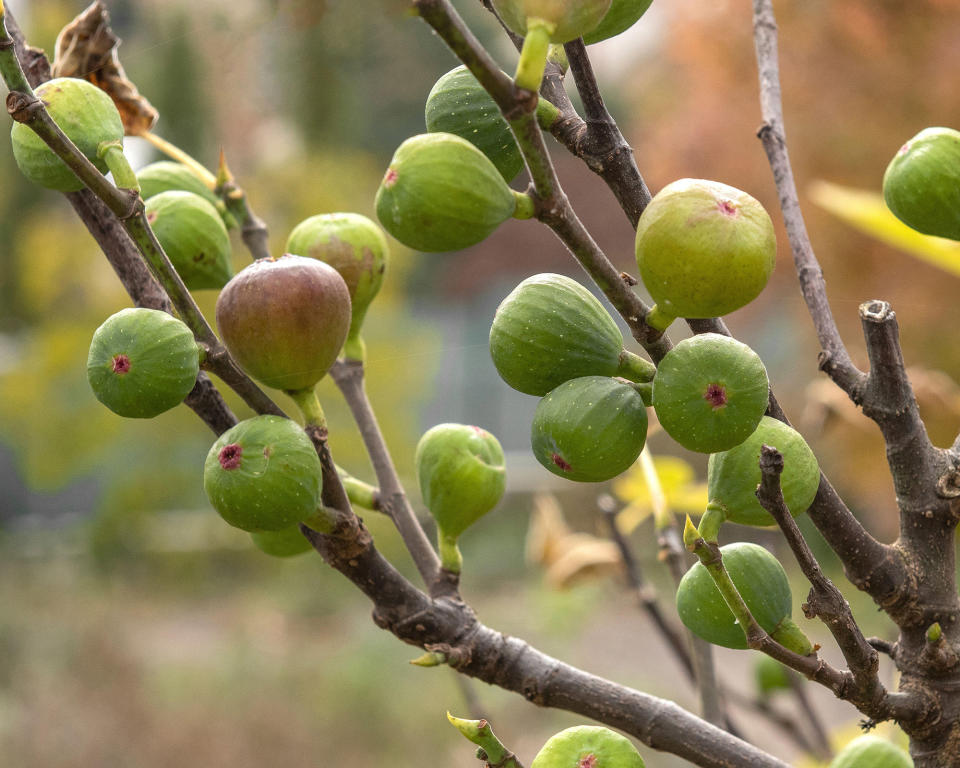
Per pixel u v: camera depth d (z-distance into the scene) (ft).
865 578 3.47
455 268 39.81
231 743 17.85
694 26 17.89
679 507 4.50
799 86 17.01
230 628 24.36
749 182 17.61
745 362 3.31
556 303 3.42
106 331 3.42
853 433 14.57
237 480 3.39
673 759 12.10
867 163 16.80
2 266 31.35
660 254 3.28
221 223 3.81
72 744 17.71
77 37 3.91
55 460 27.43
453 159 3.36
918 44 16.10
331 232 3.79
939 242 4.09
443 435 3.66
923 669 3.44
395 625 3.54
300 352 3.41
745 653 17.76
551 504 5.82
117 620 24.13
